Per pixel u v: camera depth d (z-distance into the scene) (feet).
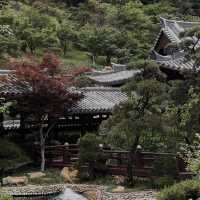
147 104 52.65
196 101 51.98
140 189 52.44
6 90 61.98
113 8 241.76
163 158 53.31
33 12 193.47
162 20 110.32
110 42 187.83
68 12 244.83
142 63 52.29
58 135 78.74
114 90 85.30
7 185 56.65
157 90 50.55
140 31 207.31
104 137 60.49
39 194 50.60
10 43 145.28
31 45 167.32
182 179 51.01
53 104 64.59
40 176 61.05
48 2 250.78
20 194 49.90
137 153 57.88
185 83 54.75
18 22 168.14
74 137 80.43
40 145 67.92
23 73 61.46
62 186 54.19
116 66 121.60
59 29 187.32
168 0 267.18
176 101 54.75
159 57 86.17
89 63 179.63
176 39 101.30
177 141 52.47
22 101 63.72
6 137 70.95
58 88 63.31
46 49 176.35
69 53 190.80
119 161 59.93
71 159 65.41
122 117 52.26
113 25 218.79
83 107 72.74
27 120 71.36
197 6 259.39
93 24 226.17
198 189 37.70
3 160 62.13
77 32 194.18
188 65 69.00
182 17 233.14
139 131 50.93
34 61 65.67
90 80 78.33
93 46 186.19
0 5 89.81
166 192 38.27
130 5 241.14
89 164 59.21
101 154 59.26
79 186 54.13
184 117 52.60
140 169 57.31
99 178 59.31
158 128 50.52
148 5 257.34
